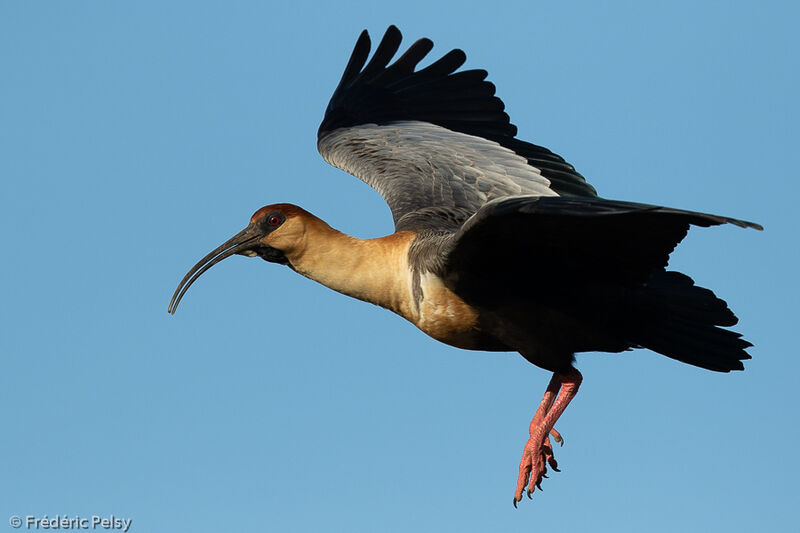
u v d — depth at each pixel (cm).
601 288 1077
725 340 1126
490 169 1353
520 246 1023
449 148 1405
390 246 1149
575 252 1023
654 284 1155
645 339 1119
